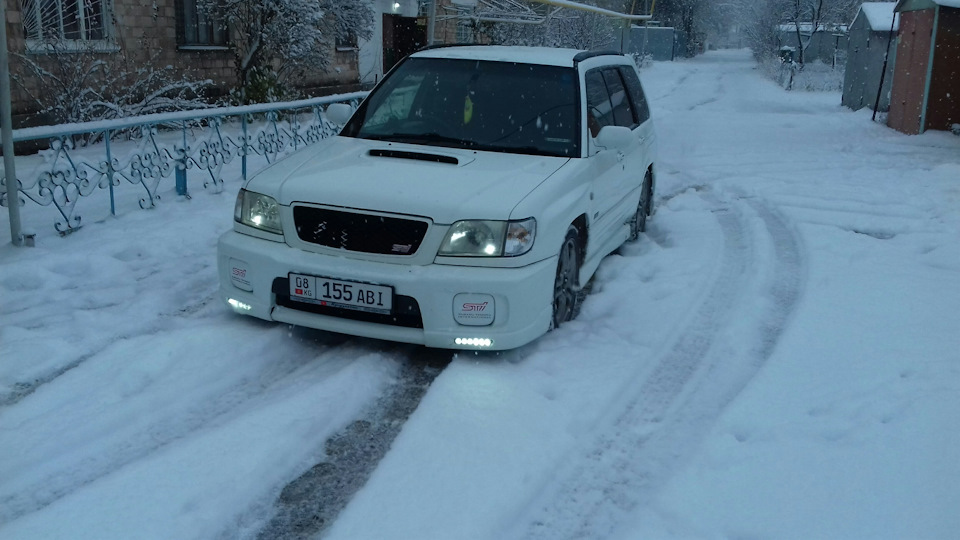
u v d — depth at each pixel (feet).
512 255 14.40
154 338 15.35
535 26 77.87
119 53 43.50
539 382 14.21
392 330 14.66
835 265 21.89
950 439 12.25
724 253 23.57
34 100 37.58
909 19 55.52
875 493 10.82
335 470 11.61
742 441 12.37
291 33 50.03
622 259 22.40
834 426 12.71
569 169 16.75
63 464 11.30
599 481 11.40
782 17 162.50
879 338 16.53
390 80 19.66
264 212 15.48
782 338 16.47
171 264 20.47
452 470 11.32
